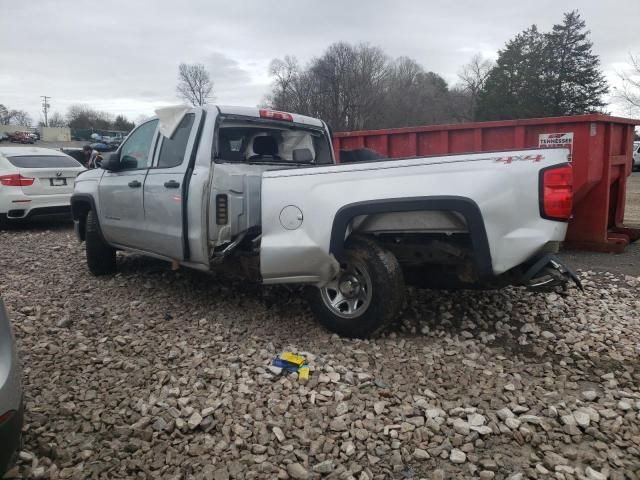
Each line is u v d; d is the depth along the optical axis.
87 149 17.17
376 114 62.03
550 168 3.77
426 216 4.10
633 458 2.94
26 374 3.86
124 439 3.09
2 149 10.66
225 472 2.81
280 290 5.86
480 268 3.87
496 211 3.80
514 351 4.38
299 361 3.96
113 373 3.92
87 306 5.47
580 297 5.65
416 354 4.24
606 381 3.85
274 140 5.91
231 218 4.96
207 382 3.79
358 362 4.07
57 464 2.87
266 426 3.22
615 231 8.84
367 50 61.88
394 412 3.37
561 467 2.83
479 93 66.62
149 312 5.29
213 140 5.06
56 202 10.45
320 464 2.83
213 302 5.57
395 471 2.83
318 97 62.22
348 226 4.26
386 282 4.20
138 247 5.93
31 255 8.06
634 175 27.98
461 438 3.07
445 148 8.37
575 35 58.25
